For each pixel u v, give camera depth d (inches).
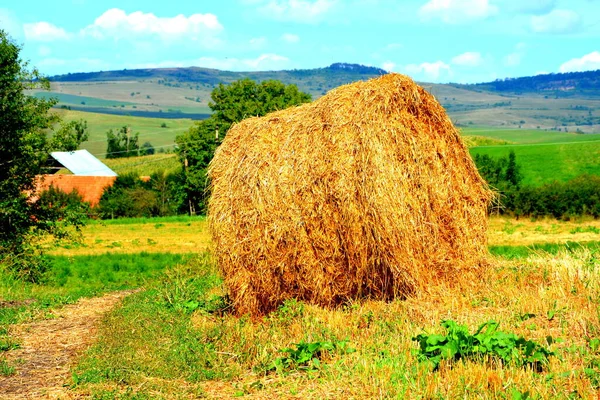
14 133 979.9
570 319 354.6
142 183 2524.6
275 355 344.2
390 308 400.5
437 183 447.2
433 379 267.6
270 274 434.6
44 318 525.0
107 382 320.2
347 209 414.3
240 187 440.8
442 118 459.5
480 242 470.0
